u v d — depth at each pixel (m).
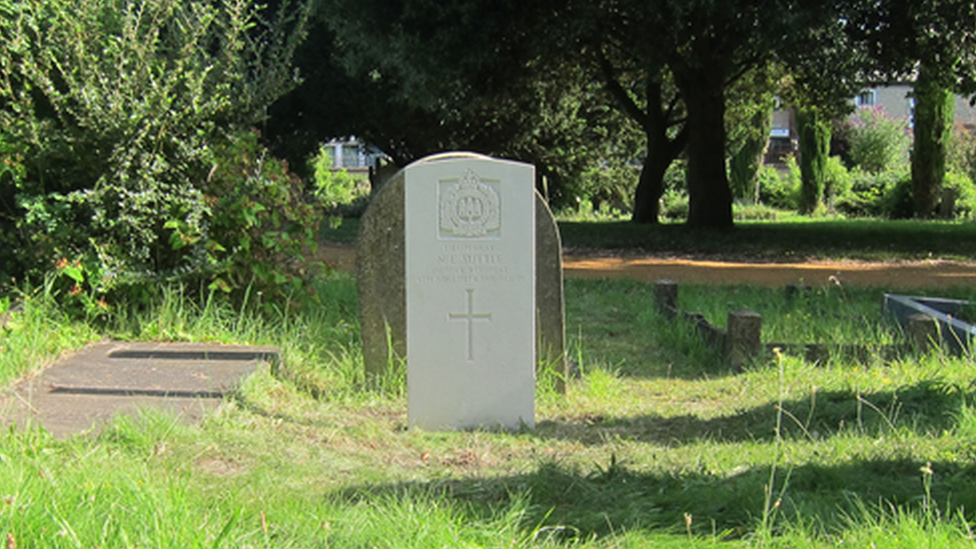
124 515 2.95
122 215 6.64
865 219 30.58
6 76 6.42
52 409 4.66
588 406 5.70
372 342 5.95
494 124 28.48
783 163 56.56
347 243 19.06
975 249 17.23
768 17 14.59
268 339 6.69
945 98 30.41
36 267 6.73
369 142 29.33
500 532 3.12
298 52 24.41
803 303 8.57
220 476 3.86
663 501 3.49
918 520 3.14
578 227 23.52
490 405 5.16
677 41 16.00
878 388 5.44
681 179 40.94
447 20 16.50
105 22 7.22
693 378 6.58
